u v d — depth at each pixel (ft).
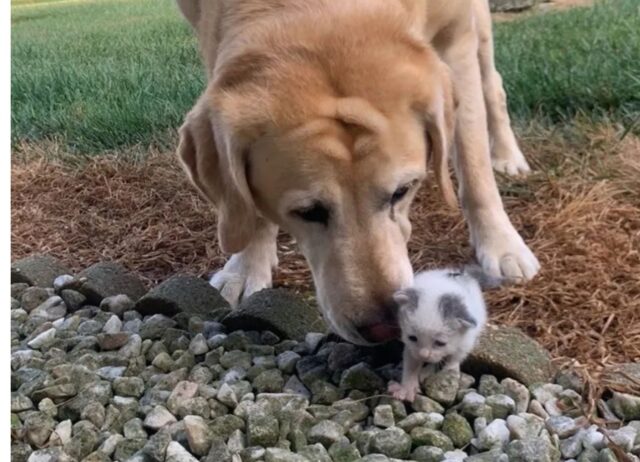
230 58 2.70
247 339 2.98
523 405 2.52
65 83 6.08
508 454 2.27
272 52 2.62
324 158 2.49
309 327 3.04
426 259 3.58
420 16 3.01
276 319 3.03
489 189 3.42
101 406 2.68
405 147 2.57
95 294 3.46
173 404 2.64
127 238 4.21
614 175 4.08
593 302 3.08
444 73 2.83
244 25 2.80
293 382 2.73
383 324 2.48
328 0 2.75
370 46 2.61
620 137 4.45
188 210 4.42
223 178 2.70
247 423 2.48
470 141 3.39
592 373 2.66
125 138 5.44
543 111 5.01
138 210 4.53
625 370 2.64
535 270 3.30
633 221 3.68
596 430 2.37
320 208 2.57
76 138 5.53
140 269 3.89
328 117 2.50
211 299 3.29
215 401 2.63
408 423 2.44
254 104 2.55
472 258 3.54
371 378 2.61
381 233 2.56
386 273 2.52
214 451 2.39
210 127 2.71
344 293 2.52
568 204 3.84
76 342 3.13
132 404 2.69
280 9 2.78
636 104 4.75
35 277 3.73
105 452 2.50
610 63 5.09
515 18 6.93
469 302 2.52
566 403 2.53
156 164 4.99
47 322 3.36
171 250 4.03
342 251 2.54
